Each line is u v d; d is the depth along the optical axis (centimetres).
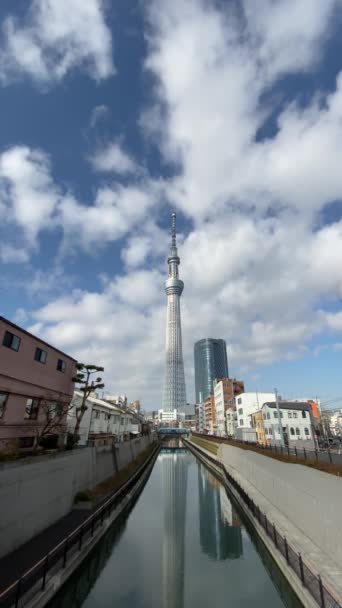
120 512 2659
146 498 3828
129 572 1856
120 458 4156
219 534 2533
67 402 2711
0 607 1066
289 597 1441
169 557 2080
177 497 3891
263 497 2570
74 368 2988
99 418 4447
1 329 1989
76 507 2292
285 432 5462
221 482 4791
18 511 1606
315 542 1584
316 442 5212
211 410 12181
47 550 1557
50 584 1262
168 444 14675
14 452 1803
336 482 1410
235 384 10031
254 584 1712
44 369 2472
